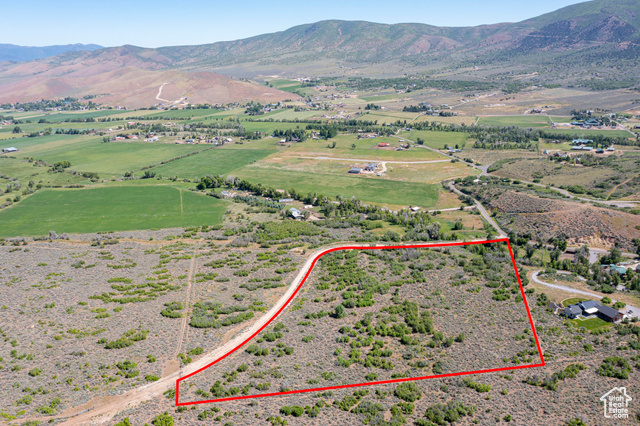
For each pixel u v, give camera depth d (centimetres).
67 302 12012
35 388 8300
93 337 10119
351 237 17212
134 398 7906
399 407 7581
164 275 13838
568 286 12656
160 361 9056
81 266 14850
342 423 7131
